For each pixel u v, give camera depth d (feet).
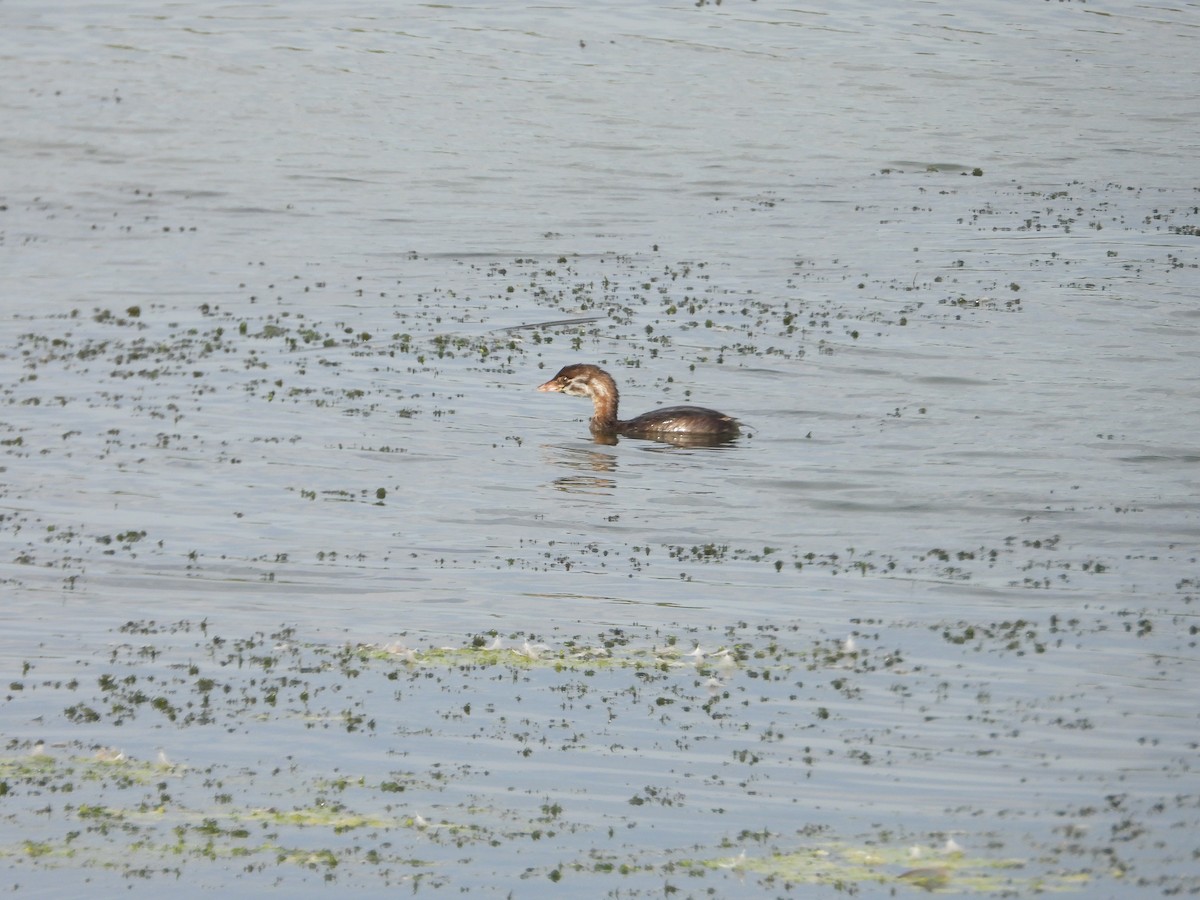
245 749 44.34
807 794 41.39
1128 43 250.16
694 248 132.87
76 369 93.04
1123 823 39.40
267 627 54.65
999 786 41.83
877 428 82.69
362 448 78.48
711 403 87.35
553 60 232.32
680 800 41.14
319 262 127.34
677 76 223.92
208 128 191.72
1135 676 49.96
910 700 48.08
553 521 67.97
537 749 44.34
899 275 120.47
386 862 37.68
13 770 42.73
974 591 59.00
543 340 101.14
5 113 195.62
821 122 198.59
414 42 242.58
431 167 173.06
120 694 48.29
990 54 240.73
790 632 54.49
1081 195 157.17
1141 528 66.95
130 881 36.52
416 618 55.83
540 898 35.68
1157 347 98.99
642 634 54.29
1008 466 76.02
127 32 245.86
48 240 134.72
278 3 267.18
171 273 122.42
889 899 35.55
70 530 65.10
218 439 79.41
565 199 157.07
